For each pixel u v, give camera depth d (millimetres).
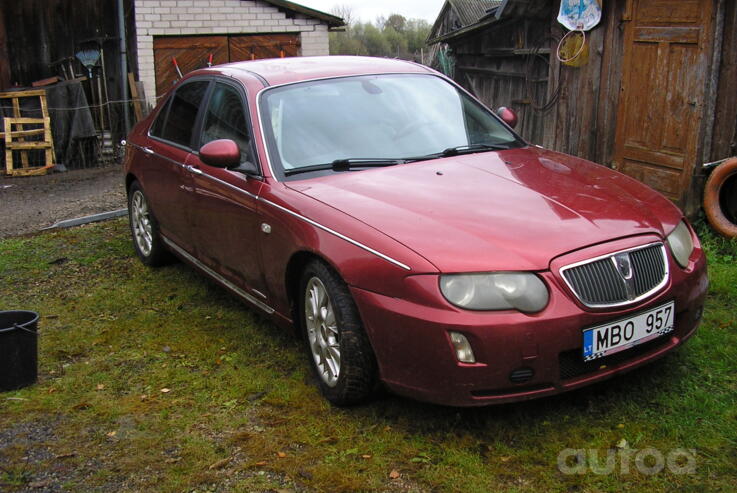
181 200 5148
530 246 3141
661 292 3307
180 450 3361
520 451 3156
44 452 3414
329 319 3633
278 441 3381
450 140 4406
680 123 6879
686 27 6730
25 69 13328
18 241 7488
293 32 14797
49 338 4809
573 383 3135
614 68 7738
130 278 6020
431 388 3146
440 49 28672
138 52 13766
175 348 4539
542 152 4508
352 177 3955
